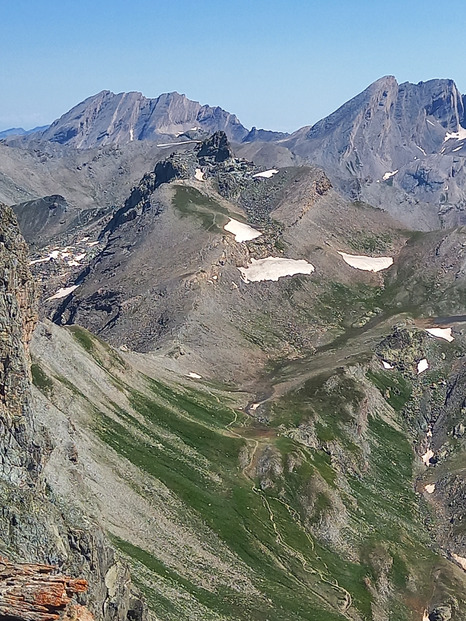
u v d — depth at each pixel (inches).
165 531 4817.9
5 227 3777.1
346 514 6737.2
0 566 1834.4
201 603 4227.4
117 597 2940.5
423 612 5944.9
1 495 2746.1
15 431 3029.0
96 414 5684.1
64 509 3083.2
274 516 6008.9
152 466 5506.9
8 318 3174.2
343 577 5876.0
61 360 5885.8
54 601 1744.6
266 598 4697.3
